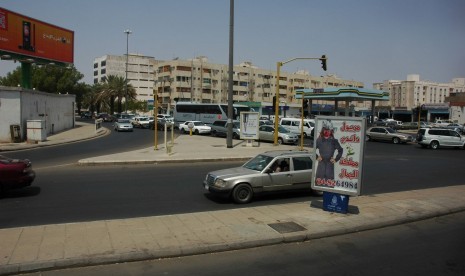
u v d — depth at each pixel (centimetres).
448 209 1023
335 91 4862
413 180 1553
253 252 714
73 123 5162
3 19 3506
